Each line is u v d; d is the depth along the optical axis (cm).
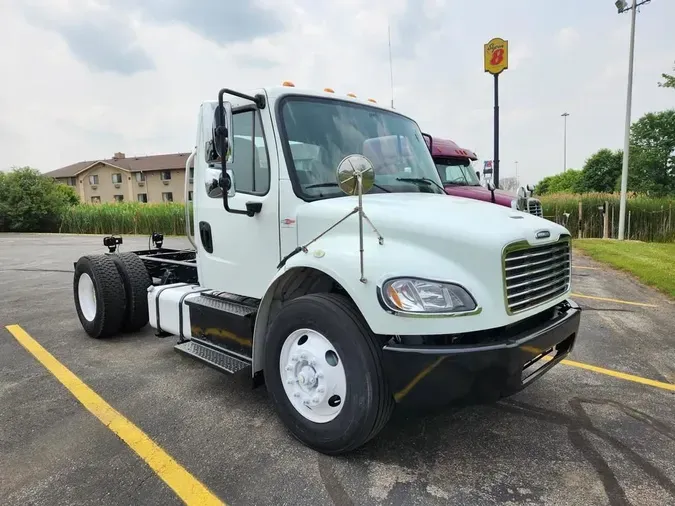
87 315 567
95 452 313
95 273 538
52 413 370
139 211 3033
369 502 257
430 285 260
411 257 269
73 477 285
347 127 374
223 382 429
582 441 320
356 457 301
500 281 268
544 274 314
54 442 326
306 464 294
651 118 3647
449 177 1117
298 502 258
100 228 3170
